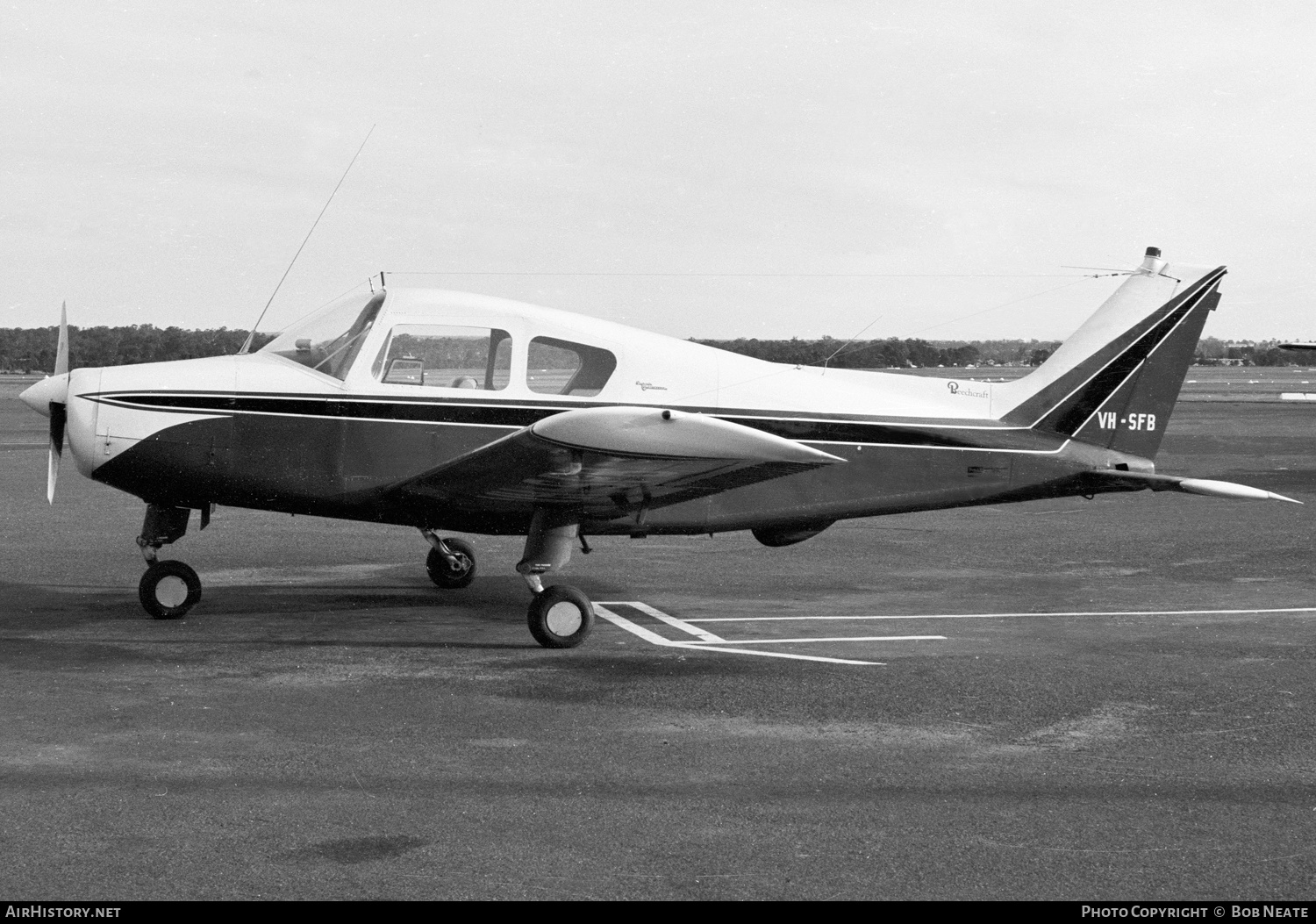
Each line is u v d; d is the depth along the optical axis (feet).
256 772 14.16
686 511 24.90
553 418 19.85
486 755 14.98
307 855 11.73
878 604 26.35
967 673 19.63
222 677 18.89
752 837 12.32
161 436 22.71
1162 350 27.32
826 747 15.47
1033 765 14.74
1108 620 24.39
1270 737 16.02
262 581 28.48
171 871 11.30
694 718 16.81
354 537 35.86
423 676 19.20
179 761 14.56
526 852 11.86
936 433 26.00
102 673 19.06
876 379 26.25
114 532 36.22
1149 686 18.79
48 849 11.78
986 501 26.66
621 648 21.50
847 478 25.59
